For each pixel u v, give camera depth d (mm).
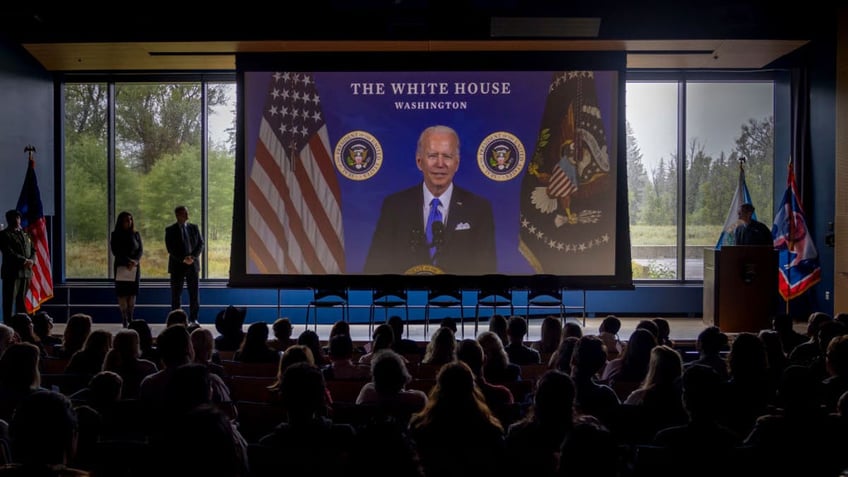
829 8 9516
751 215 9086
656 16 9094
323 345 8391
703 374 2773
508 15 8961
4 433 2904
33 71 10250
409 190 9617
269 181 9625
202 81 10938
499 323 6098
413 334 9672
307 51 9562
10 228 8938
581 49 9516
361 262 9664
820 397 3322
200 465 1609
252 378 4297
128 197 11023
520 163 9578
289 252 9648
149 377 3834
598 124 9555
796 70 10414
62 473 1994
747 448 2770
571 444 1875
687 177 11141
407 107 9609
